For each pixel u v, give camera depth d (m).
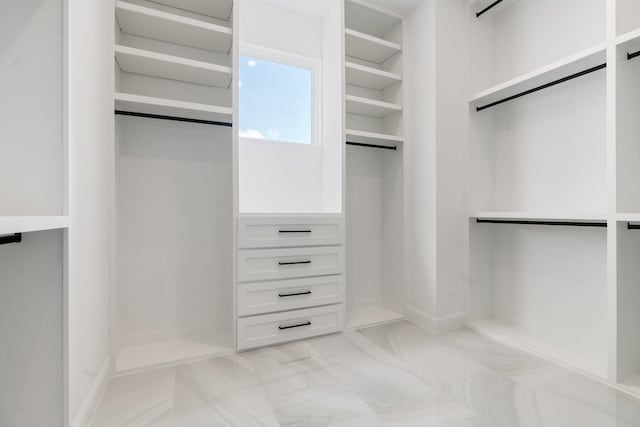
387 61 2.54
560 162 1.87
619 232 1.38
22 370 0.89
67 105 0.91
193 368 1.58
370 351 1.77
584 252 1.77
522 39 2.08
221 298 2.05
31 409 0.90
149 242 1.86
